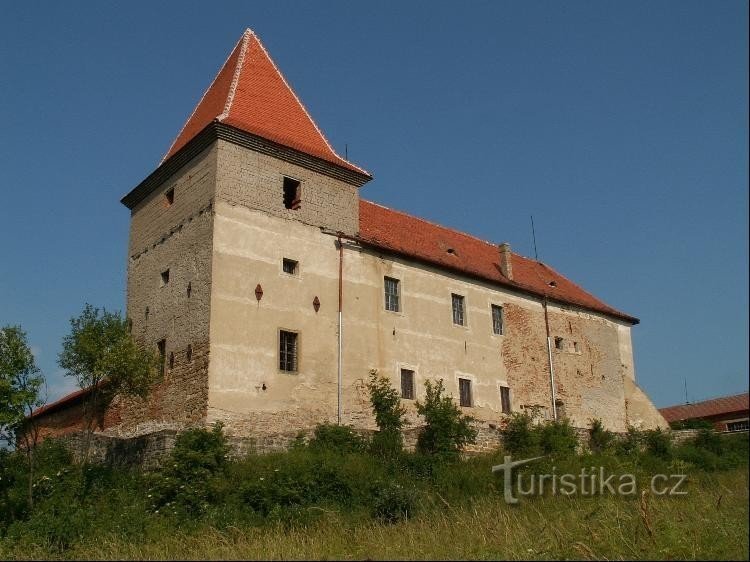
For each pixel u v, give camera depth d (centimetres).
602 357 4166
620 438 3381
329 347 2973
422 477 2536
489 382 3525
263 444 2561
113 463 2705
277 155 3028
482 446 2894
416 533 1781
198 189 2930
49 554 1923
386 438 2708
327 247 3095
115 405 3081
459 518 1862
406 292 3322
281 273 2922
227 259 2784
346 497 2244
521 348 3744
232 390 2662
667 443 3156
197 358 2700
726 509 1547
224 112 3002
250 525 2017
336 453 2552
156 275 3061
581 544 1515
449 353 3400
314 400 2864
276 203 2984
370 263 3222
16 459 2712
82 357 2622
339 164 3191
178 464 2270
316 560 1577
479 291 3647
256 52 3388
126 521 2055
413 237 3644
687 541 1506
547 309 3962
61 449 2889
